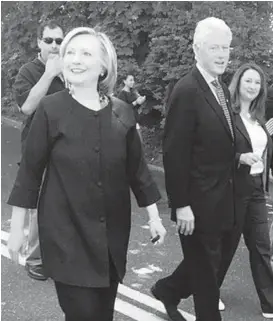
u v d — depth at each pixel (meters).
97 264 2.76
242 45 9.58
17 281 4.75
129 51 11.73
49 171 2.79
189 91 3.36
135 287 4.73
